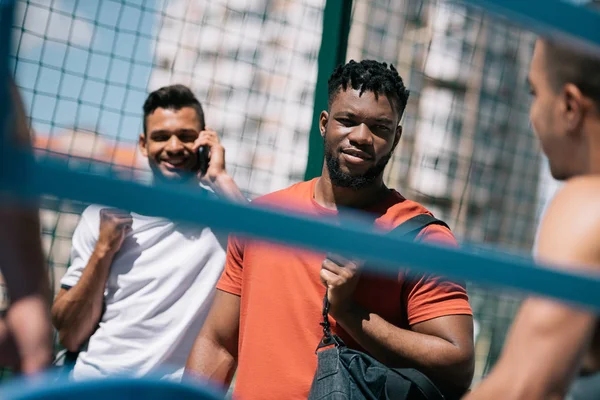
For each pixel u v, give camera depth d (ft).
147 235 9.41
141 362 9.07
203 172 10.05
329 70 10.37
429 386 6.84
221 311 8.50
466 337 7.38
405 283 7.55
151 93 10.23
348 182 8.05
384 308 7.54
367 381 6.86
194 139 10.10
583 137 4.25
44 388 2.37
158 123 10.00
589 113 4.21
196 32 11.43
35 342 3.96
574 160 4.33
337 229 2.89
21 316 3.97
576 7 3.21
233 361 8.54
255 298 7.98
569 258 3.91
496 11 3.06
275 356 7.69
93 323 9.29
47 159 2.43
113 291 9.33
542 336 3.89
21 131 3.42
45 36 10.32
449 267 3.09
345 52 10.44
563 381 3.90
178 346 9.22
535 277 3.25
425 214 7.98
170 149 9.91
